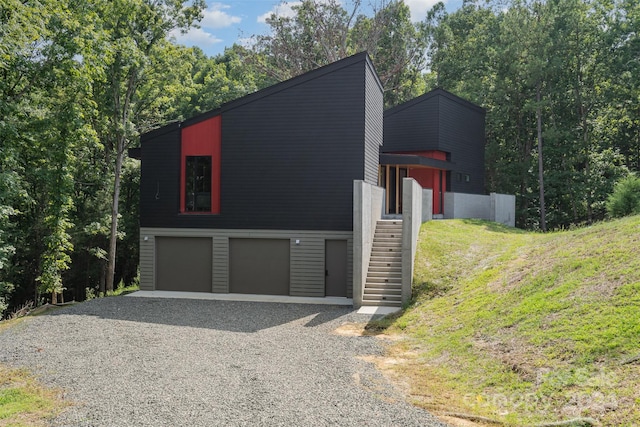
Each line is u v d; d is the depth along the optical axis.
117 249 31.72
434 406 7.00
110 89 23.16
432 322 11.96
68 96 20.70
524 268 12.98
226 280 18.27
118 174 24.41
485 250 17.22
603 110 32.94
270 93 17.89
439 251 17.19
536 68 28.95
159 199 18.77
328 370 8.83
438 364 9.13
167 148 18.73
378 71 42.72
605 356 7.12
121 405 7.02
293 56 39.78
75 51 17.47
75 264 29.59
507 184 35.16
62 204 20.00
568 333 8.17
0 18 16.22
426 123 25.94
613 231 12.90
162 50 23.52
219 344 10.78
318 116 17.62
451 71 41.50
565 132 30.47
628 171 30.06
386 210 23.64
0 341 11.04
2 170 17.50
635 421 5.59
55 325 12.71
